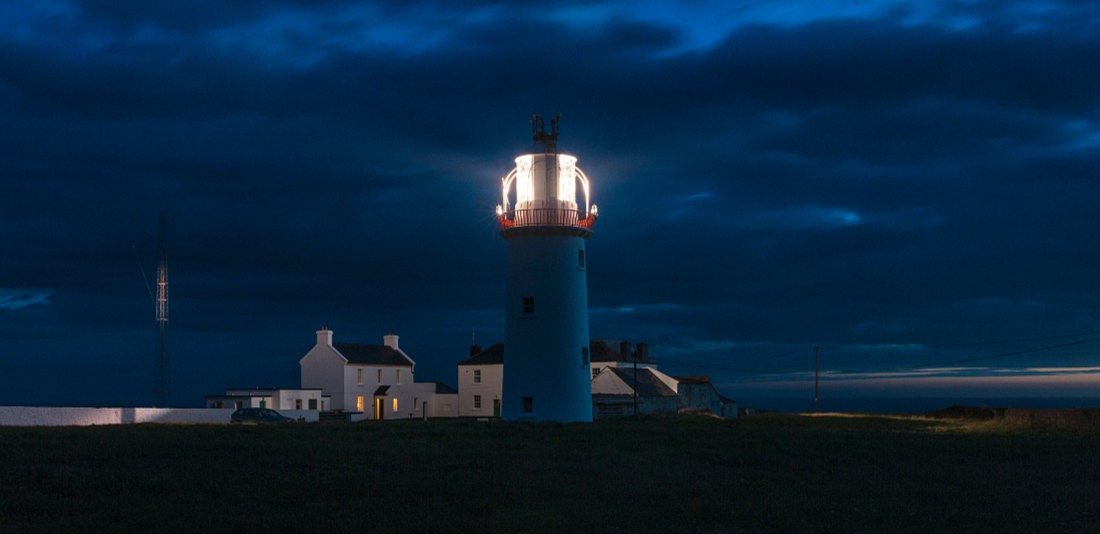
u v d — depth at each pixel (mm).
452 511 21328
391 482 24328
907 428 57438
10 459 25250
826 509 23125
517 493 23719
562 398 51688
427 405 111938
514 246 53375
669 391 99375
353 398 103875
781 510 22781
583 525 20359
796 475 29312
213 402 92000
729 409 113188
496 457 30719
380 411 107062
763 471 30078
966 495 25797
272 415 69000
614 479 26859
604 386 93625
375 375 106875
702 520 21609
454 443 35156
